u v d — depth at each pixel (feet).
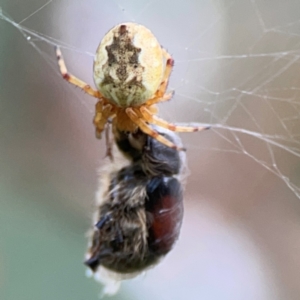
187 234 0.46
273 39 0.50
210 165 0.50
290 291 0.45
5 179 0.46
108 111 0.35
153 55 0.35
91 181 0.48
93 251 0.35
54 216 0.44
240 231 0.47
